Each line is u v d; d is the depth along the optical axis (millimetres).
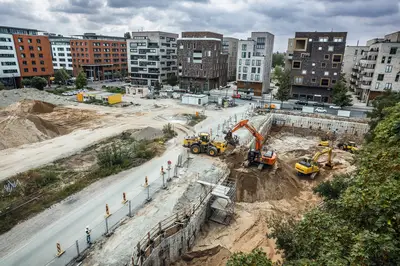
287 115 55062
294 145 45375
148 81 101625
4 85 76312
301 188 29938
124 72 118438
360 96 74688
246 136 42219
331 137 48531
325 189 21156
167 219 19828
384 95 42500
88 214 20172
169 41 103125
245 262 10484
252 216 24266
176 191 24047
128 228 18797
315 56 68625
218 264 18547
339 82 66250
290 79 72625
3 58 77312
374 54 65500
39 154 31625
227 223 23016
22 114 40844
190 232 19844
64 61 118188
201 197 23125
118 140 37562
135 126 44750
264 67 79562
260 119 52562
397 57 62344
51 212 20266
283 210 25422
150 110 57875
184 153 33531
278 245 14312
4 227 18219
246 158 32375
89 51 107750
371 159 13750
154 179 26188
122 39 141125
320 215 11922
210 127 46344
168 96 74938
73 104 60469
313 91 72250
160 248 17297
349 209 11766
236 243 20750
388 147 14359
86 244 17109
